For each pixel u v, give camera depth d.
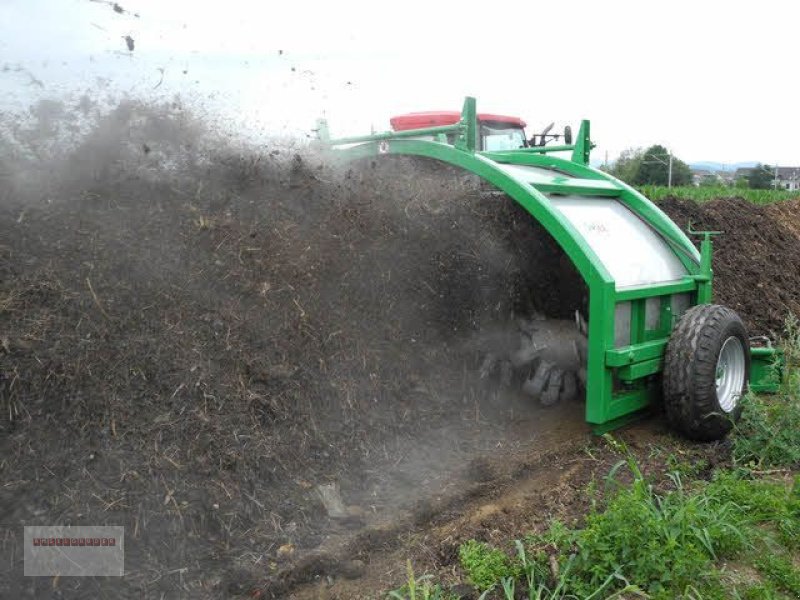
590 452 4.66
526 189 4.71
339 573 3.26
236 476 3.49
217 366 3.79
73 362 3.38
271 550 3.34
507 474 4.29
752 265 10.17
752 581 3.25
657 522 3.22
